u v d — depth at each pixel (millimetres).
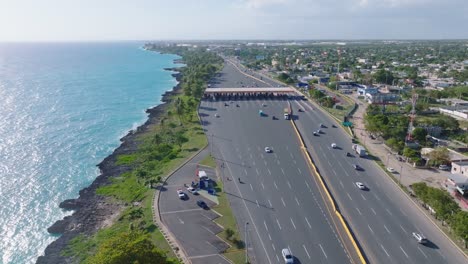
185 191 119625
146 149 164250
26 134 192625
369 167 141000
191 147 161125
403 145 157125
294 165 141750
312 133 182875
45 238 102062
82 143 180875
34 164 153125
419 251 90000
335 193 119562
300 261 85938
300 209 109000
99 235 99750
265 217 104438
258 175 132125
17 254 95875
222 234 95938
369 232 97812
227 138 173750
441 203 101750
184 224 100375
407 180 129625
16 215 113938
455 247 91438
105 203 118562
